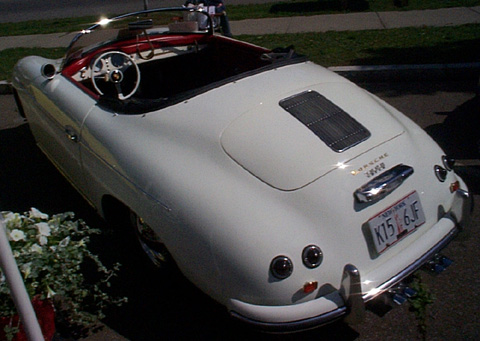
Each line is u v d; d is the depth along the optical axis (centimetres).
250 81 312
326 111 286
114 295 311
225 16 689
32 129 448
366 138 273
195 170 261
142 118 300
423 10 958
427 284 304
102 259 346
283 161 254
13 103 665
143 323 290
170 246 257
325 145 263
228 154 262
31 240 253
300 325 225
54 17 1308
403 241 255
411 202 261
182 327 285
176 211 251
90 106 333
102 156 307
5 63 805
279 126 271
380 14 954
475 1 993
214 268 237
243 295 230
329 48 743
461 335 267
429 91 594
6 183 455
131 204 283
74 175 367
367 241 243
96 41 421
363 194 244
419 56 671
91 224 386
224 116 280
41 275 255
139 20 436
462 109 536
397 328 276
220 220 237
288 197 243
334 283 232
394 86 621
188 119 286
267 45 777
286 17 991
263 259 224
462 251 331
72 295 273
